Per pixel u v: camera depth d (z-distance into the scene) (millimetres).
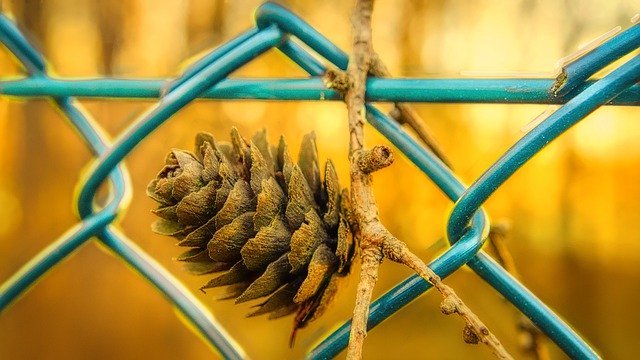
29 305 679
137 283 702
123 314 692
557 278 683
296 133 586
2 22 190
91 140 197
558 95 148
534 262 678
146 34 543
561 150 646
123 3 550
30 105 659
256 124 577
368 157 145
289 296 152
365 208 144
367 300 136
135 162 594
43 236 672
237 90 167
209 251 148
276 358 638
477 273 155
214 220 150
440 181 161
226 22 512
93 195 189
